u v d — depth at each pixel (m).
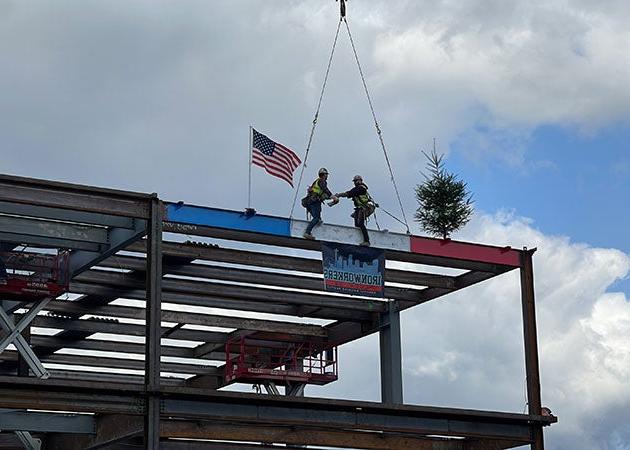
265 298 41.75
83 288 39.38
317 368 45.41
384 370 43.75
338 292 36.75
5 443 39.12
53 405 31.28
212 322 43.25
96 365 47.06
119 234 34.78
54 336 44.94
